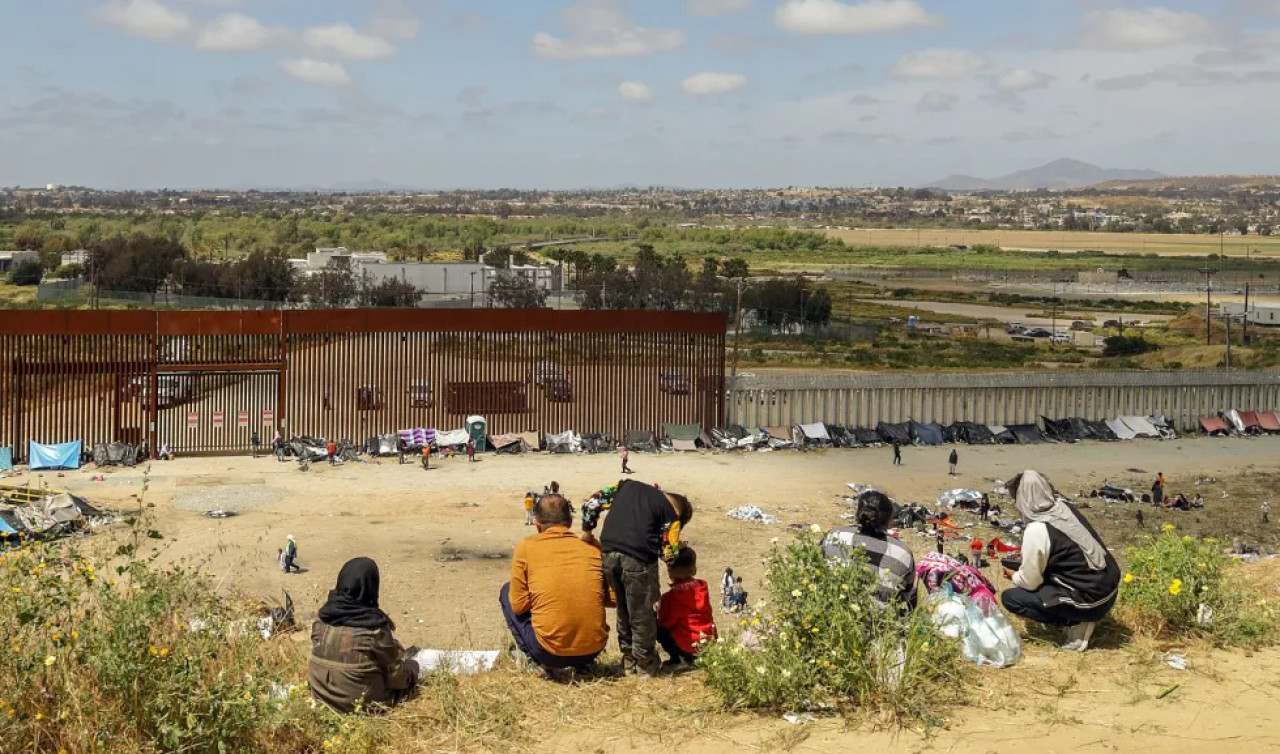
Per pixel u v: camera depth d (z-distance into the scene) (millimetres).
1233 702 8531
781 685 8344
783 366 90000
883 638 8570
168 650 7699
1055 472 53781
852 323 122312
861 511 9797
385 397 53219
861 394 61750
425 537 37844
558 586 9219
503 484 47000
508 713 8391
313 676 8711
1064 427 62594
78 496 37656
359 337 52719
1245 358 94188
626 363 56062
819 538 9828
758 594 31188
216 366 50719
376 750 7812
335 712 8305
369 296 101625
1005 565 10852
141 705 7406
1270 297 159250
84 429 49125
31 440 48094
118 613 7805
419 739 8016
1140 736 7852
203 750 7383
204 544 35406
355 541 36938
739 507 44250
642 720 8234
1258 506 48094
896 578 9391
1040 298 160375
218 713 7520
